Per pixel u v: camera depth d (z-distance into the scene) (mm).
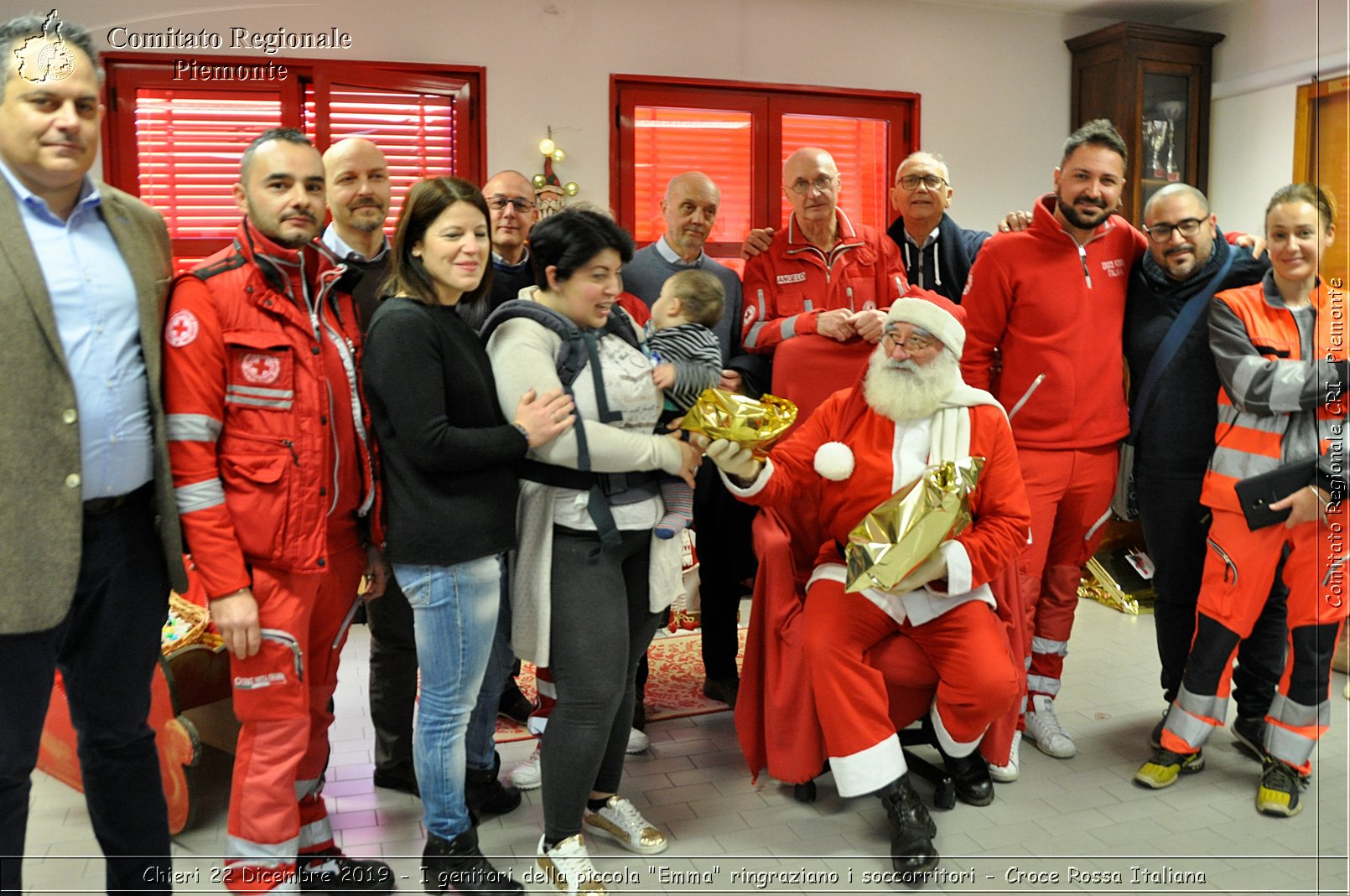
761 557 2750
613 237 2256
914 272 3943
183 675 2682
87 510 1868
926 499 2418
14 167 1754
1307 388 2648
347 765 2998
